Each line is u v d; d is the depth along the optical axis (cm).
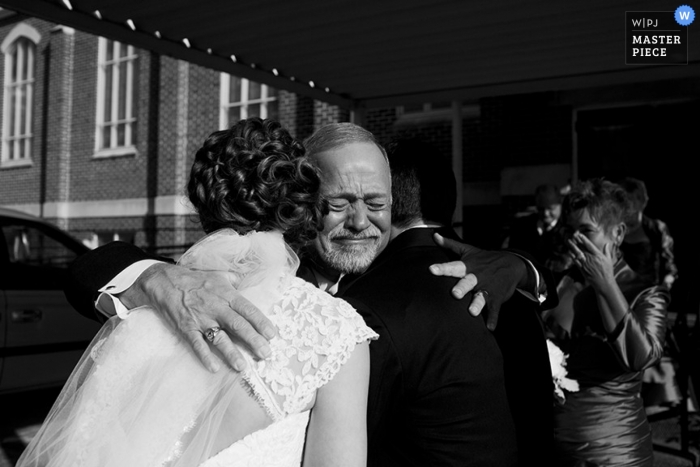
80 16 391
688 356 377
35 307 478
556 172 764
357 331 106
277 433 98
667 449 387
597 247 221
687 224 716
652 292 225
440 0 364
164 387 101
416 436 119
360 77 528
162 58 1152
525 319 146
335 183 150
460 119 737
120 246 140
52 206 1307
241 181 110
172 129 1130
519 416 134
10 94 1434
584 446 218
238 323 99
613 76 487
